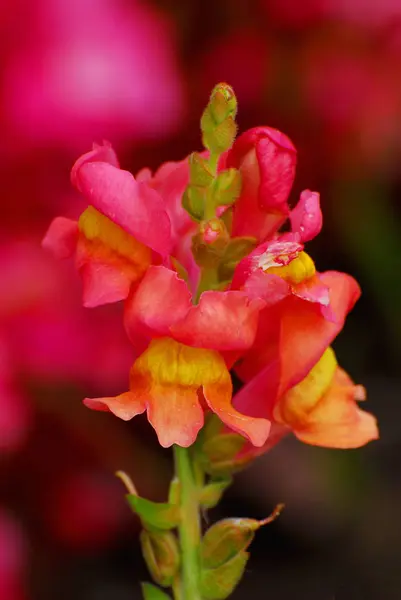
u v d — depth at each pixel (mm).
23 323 549
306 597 601
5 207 553
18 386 553
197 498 374
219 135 360
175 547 374
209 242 358
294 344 365
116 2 553
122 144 557
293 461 624
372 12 603
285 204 365
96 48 545
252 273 354
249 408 375
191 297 355
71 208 559
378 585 602
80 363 560
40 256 554
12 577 548
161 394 355
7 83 541
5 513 562
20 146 545
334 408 377
